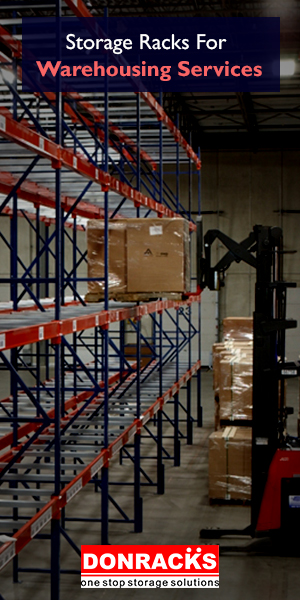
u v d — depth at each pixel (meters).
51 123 9.20
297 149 20.47
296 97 17.11
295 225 20.48
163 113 9.16
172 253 6.87
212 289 7.44
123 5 11.55
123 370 9.17
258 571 6.36
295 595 5.85
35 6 5.15
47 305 9.43
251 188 20.66
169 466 10.26
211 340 20.86
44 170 6.49
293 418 13.52
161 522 7.68
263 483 6.78
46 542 7.04
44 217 11.44
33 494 4.97
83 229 13.88
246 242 7.25
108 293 6.68
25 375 19.03
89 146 10.22
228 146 19.56
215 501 8.30
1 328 4.45
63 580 6.16
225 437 8.23
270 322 6.79
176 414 10.27
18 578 6.18
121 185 6.59
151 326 20.45
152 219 6.90
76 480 5.25
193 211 20.78
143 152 11.37
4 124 3.62
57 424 4.83
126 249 6.91
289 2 11.88
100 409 8.20
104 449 6.29
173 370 11.77
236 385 8.45
